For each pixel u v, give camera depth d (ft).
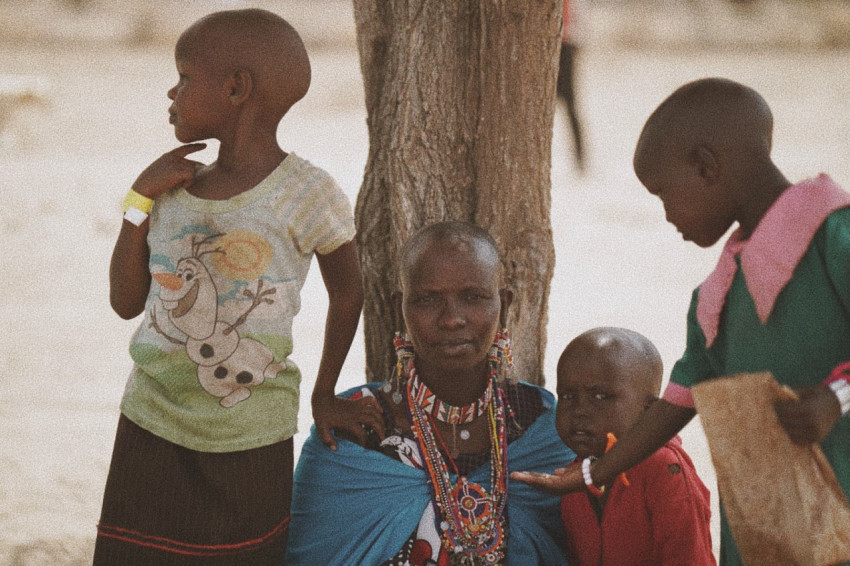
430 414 9.93
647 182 8.19
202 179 9.27
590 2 100.01
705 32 89.25
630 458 8.66
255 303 9.07
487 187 11.42
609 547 9.62
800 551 7.26
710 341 8.14
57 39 88.69
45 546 13.03
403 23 11.36
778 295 7.66
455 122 11.39
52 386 19.52
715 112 7.79
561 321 23.36
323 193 9.33
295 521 10.09
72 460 16.01
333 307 9.78
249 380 9.11
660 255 29.58
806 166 39.19
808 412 7.07
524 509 9.99
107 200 35.86
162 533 9.25
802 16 87.81
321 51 86.33
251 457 9.21
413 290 9.34
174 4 98.73
